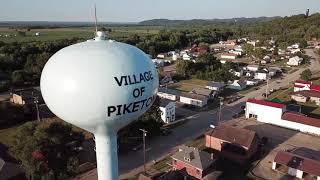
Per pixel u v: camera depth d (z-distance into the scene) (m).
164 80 97.75
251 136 48.22
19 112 65.75
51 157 41.06
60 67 18.70
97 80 18.16
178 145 52.53
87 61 18.41
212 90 82.06
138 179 40.62
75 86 18.19
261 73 102.25
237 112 69.88
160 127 57.78
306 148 49.47
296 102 77.12
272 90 87.00
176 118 66.12
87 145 51.75
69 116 19.58
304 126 59.03
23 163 39.88
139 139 53.94
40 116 65.75
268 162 46.78
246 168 45.12
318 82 95.88
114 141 22.89
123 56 19.19
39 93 76.94
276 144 53.41
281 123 61.72
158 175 40.97
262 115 64.00
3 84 90.88
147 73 20.36
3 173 39.78
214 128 52.97
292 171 42.91
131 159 47.47
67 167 40.94
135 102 20.00
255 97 81.31
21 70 104.62
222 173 42.41
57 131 42.97
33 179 38.31
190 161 42.53
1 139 55.69
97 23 22.52
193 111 70.81
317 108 72.88
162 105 62.94
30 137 41.09
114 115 19.59
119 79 18.61
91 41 20.97
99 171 23.70
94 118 19.47
